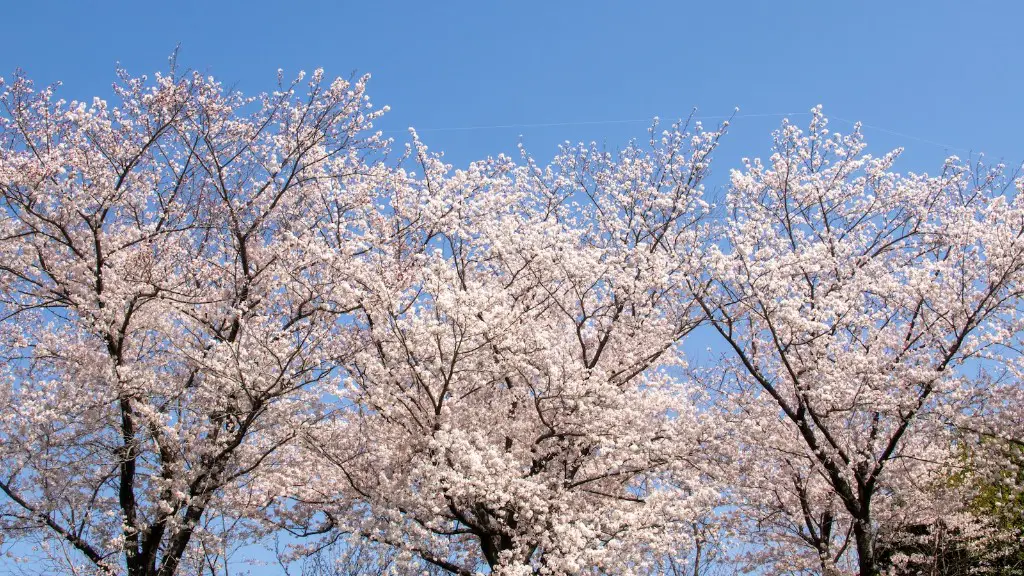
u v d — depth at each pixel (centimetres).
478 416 1157
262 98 1239
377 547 1013
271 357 1064
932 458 1247
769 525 1302
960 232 1148
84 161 1144
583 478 1159
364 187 1261
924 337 1195
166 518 1007
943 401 1139
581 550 961
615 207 1480
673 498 1006
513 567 930
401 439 1121
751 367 1169
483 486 954
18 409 1013
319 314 1098
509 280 1311
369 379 1080
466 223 1330
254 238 1262
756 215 1324
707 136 1466
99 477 1073
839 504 1262
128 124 1194
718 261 1140
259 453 1150
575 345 1333
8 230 1132
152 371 1114
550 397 1088
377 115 1276
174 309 1174
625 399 1133
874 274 1320
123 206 1199
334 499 1155
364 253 1211
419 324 1021
